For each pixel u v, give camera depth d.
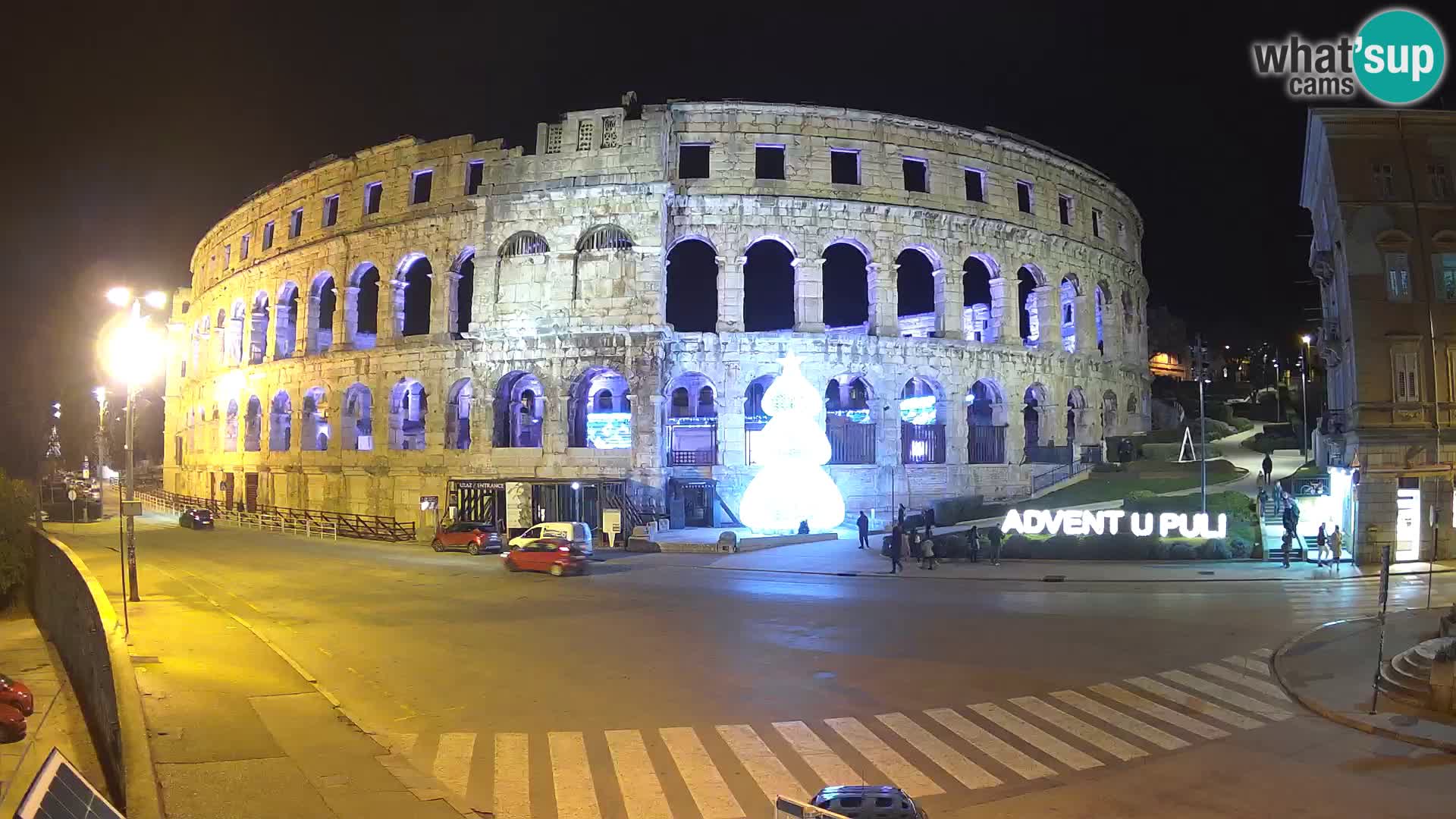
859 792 10.59
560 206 59.19
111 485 129.00
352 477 67.06
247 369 77.19
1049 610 31.03
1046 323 68.25
